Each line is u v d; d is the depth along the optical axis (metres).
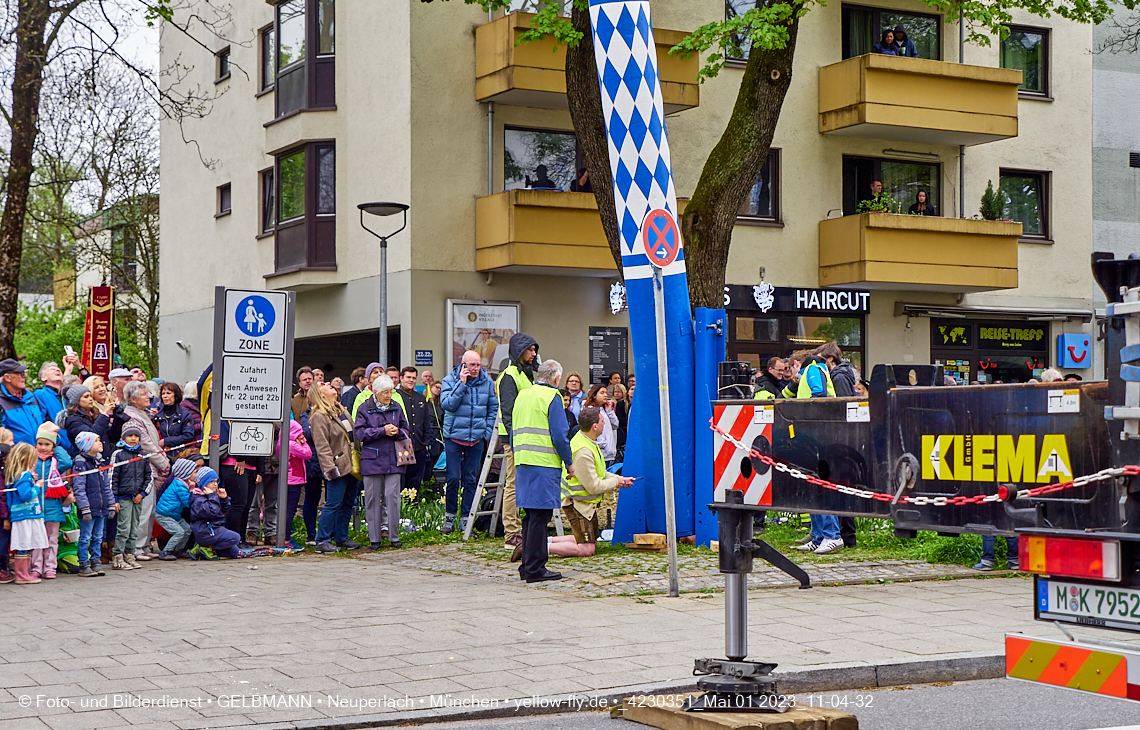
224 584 10.98
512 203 20.08
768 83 14.77
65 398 12.72
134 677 7.10
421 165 20.61
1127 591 4.09
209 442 13.52
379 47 21.39
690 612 9.33
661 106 12.23
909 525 5.07
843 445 5.49
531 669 7.38
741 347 22.86
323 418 13.46
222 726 6.07
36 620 9.02
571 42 14.90
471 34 21.09
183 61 28.75
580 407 16.75
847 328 23.78
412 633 8.48
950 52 24.50
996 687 7.42
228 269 26.55
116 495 12.17
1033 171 25.34
